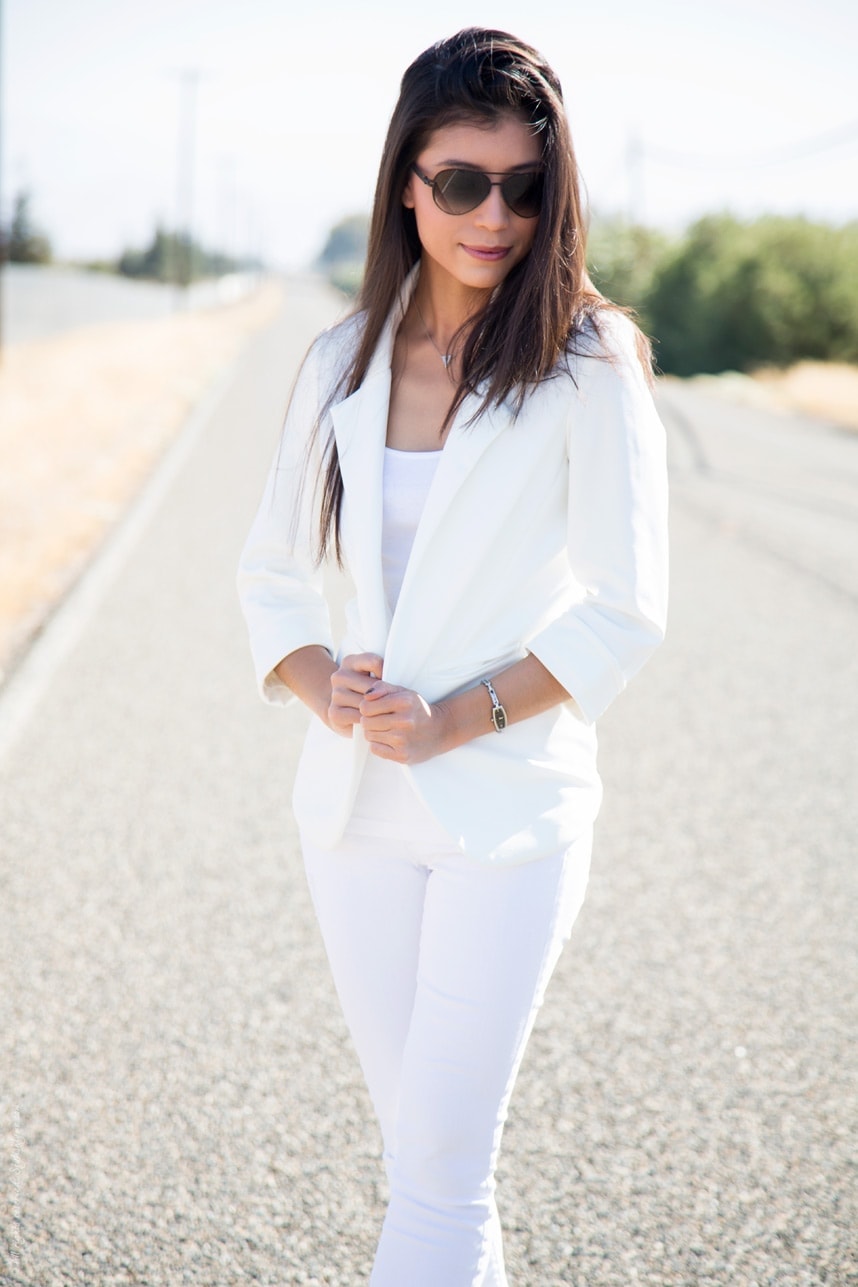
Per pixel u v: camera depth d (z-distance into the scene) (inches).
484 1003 60.6
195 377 759.1
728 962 118.4
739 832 148.8
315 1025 106.9
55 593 251.9
